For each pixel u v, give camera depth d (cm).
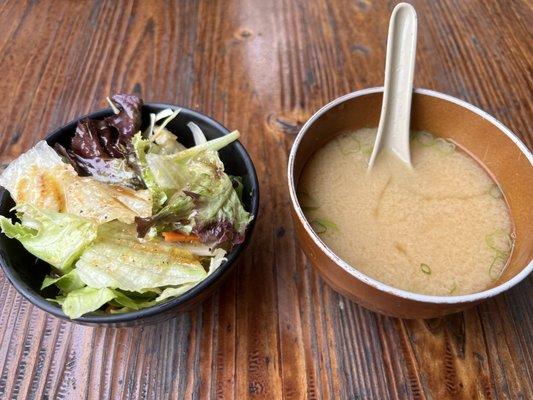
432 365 21
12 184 22
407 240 21
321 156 24
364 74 32
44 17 36
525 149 20
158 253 21
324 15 36
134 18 36
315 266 20
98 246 20
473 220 22
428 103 23
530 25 35
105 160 23
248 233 20
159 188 21
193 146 26
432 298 16
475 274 20
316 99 31
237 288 23
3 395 20
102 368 21
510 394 20
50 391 20
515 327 22
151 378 20
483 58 33
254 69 32
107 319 17
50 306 18
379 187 23
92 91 31
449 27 35
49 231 21
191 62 33
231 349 21
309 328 22
